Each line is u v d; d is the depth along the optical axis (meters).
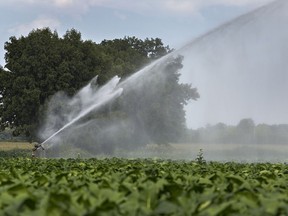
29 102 92.31
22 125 95.12
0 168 22.08
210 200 10.52
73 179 14.92
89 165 22.84
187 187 12.81
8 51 95.94
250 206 9.99
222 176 15.20
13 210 9.26
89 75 95.38
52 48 94.69
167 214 9.48
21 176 15.75
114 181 14.11
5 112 94.25
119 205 9.91
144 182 13.59
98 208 9.00
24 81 93.31
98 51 100.62
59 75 93.25
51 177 15.75
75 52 94.50
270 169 22.14
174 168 21.36
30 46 94.69
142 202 10.50
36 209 9.54
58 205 8.98
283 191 13.01
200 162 28.06
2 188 12.60
